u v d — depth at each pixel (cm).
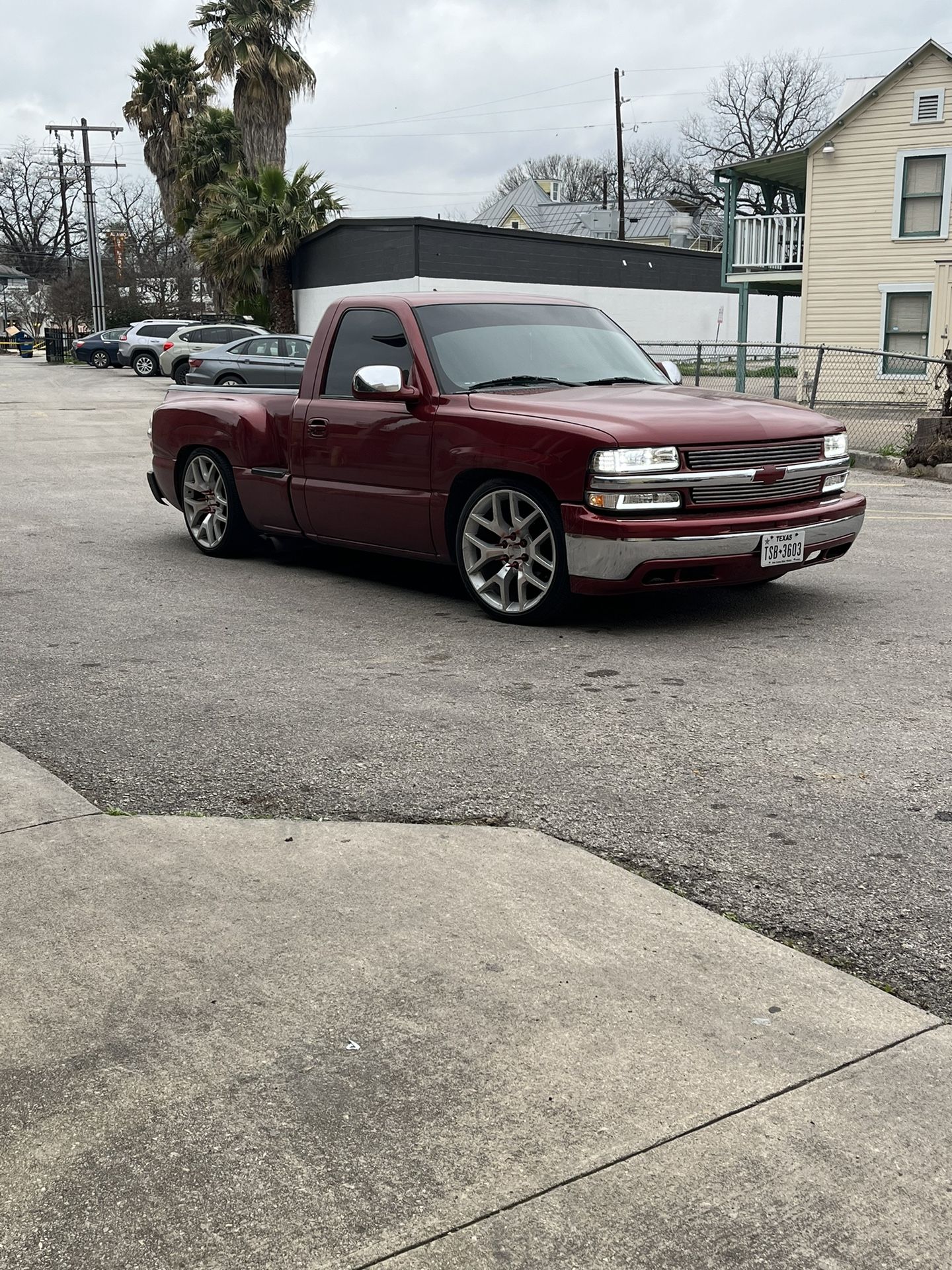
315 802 391
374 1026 261
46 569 811
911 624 632
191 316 6006
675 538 579
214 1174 217
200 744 450
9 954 293
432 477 659
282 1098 237
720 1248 198
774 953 291
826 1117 229
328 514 734
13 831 366
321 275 3500
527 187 7150
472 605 695
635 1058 248
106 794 401
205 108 4638
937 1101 234
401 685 527
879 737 450
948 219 2523
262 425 780
